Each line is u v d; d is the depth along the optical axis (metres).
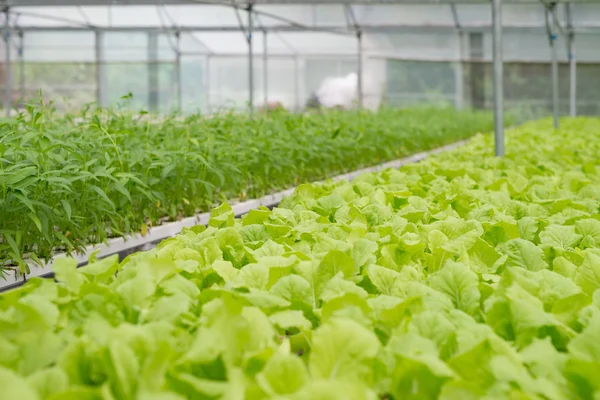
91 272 2.09
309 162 8.27
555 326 1.66
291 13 20.92
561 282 2.06
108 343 1.37
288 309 1.87
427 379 1.36
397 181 5.03
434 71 25.27
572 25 22.86
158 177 5.68
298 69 23.56
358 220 3.15
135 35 22.19
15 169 4.43
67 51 21.97
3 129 5.25
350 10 21.23
